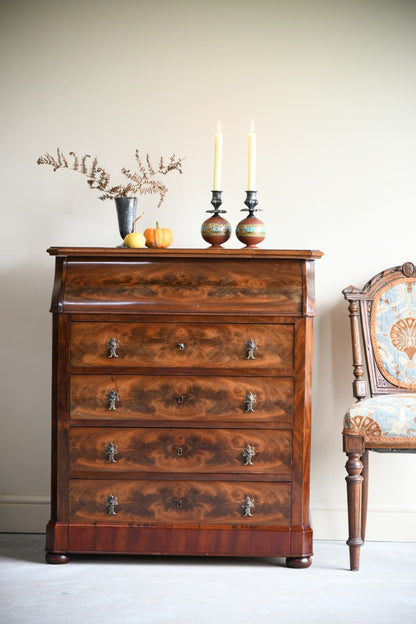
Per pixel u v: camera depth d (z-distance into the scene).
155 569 3.08
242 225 3.20
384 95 3.56
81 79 3.58
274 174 3.57
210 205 3.58
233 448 3.05
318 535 3.56
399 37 3.55
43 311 3.61
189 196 3.58
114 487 3.07
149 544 3.06
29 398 3.61
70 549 3.07
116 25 3.57
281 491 3.05
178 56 3.57
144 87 3.57
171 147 3.58
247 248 3.17
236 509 3.06
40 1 3.57
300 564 3.09
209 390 3.05
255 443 3.05
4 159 3.60
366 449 3.04
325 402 3.59
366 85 3.56
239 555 3.05
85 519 3.07
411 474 3.56
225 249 3.04
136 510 3.07
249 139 3.23
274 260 3.09
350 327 3.56
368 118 3.56
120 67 3.57
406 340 3.38
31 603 2.72
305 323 3.02
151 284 3.06
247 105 3.57
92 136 3.59
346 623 2.57
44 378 3.61
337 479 3.59
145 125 3.58
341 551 3.36
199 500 3.06
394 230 3.57
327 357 3.59
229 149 3.57
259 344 3.04
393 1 3.54
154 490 3.06
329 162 3.56
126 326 3.05
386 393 3.37
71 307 3.03
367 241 3.57
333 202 3.57
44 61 3.58
